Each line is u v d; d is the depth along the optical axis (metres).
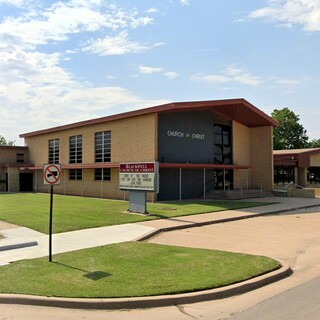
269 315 5.69
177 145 27.81
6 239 11.34
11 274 7.62
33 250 10.11
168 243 11.59
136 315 5.88
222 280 7.18
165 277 7.38
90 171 31.78
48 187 38.34
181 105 24.73
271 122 32.69
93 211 18.75
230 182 32.56
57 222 14.99
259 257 9.16
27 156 42.78
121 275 7.52
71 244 10.96
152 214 17.69
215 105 26.36
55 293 6.50
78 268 8.09
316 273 8.27
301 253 10.26
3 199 27.52
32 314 5.93
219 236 12.90
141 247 10.41
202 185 29.69
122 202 24.31
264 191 31.75
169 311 6.04
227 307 6.18
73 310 6.09
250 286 7.13
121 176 19.09
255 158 34.31
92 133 31.64
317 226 15.30
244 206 21.86
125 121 28.17
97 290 6.62
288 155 41.50
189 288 6.74
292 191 31.12
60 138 36.44
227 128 32.75
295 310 5.86
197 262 8.61
